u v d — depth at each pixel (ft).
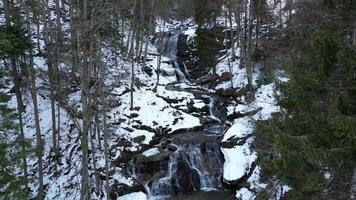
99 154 73.15
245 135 74.84
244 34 112.57
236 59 112.98
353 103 30.76
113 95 87.71
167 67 120.98
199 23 123.34
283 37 59.16
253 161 66.49
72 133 79.97
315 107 32.32
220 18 137.18
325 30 32.48
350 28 33.76
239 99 91.35
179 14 178.50
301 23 40.50
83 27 51.88
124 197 65.87
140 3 115.44
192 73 122.21
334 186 32.01
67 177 69.92
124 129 80.64
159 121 85.92
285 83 36.11
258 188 59.41
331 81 32.19
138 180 69.87
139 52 121.39
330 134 31.81
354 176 30.81
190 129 84.38
